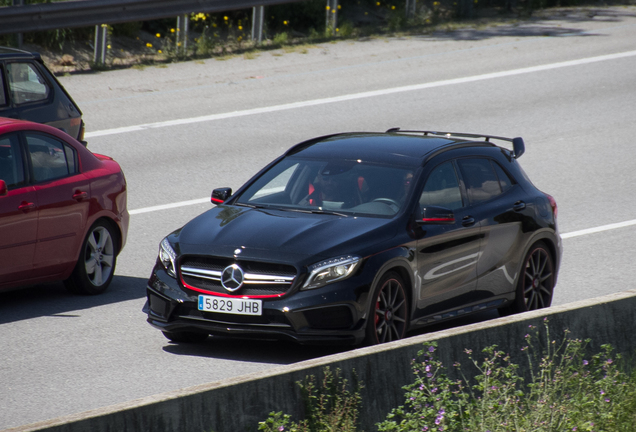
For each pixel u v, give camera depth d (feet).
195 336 81.35
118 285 102.06
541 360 67.00
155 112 188.55
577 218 133.49
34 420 62.44
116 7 219.20
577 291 101.35
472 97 206.28
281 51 246.27
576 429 58.03
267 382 55.52
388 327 76.54
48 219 91.50
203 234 77.71
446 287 82.43
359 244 74.90
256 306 72.38
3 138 89.97
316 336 71.77
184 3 232.32
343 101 200.54
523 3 322.55
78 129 128.67
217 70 224.74
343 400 57.67
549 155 167.84
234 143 169.48
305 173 86.74
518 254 90.27
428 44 258.16
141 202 136.56
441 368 62.28
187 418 52.49
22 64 122.11
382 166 85.35
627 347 71.72
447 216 78.69
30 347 79.30
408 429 56.75
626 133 182.29
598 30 279.90
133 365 74.74
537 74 227.61
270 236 75.46
